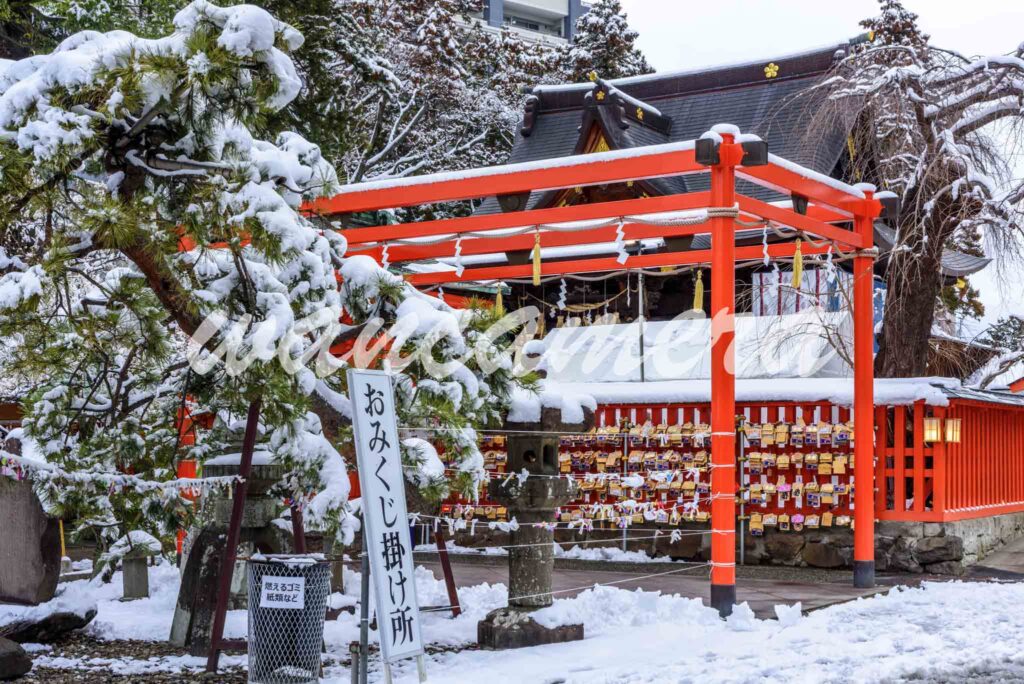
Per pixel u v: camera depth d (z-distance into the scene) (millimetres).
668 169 10312
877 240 18078
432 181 11680
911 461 14078
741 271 18828
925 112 15656
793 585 12203
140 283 7723
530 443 8773
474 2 35812
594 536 15586
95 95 6770
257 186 6746
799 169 11273
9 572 8648
